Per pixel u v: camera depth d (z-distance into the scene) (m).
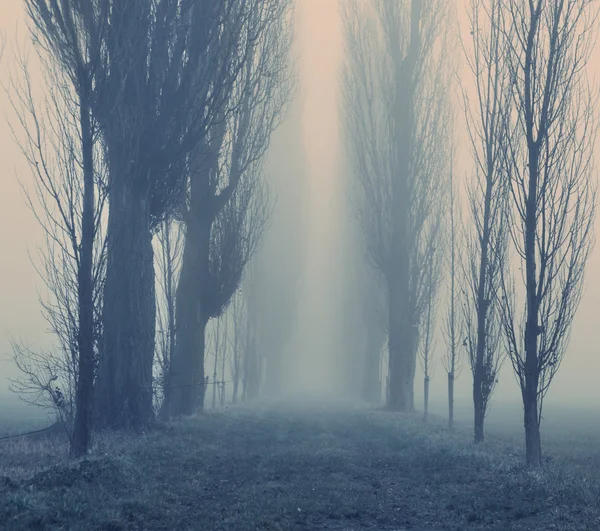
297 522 10.61
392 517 11.27
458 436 24.03
